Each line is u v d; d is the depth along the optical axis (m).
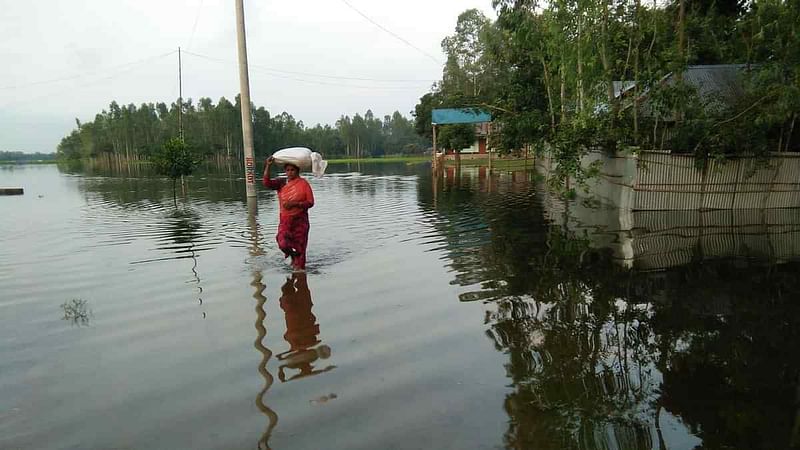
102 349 4.71
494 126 21.02
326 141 103.81
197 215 14.54
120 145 86.94
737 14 19.17
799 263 7.57
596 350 4.55
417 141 119.06
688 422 3.39
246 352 4.59
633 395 3.74
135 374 4.17
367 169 44.09
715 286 6.49
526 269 7.48
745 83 12.93
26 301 6.29
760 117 11.37
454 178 28.06
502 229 11.02
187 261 8.33
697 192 12.58
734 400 3.69
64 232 11.80
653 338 4.84
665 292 6.27
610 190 14.62
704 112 12.59
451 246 9.26
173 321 5.43
